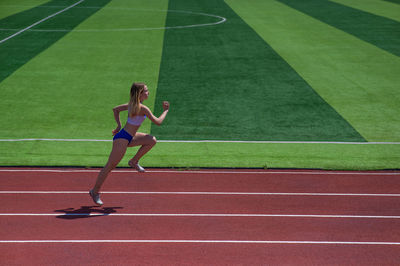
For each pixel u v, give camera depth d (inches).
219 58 663.8
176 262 202.5
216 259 205.6
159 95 499.2
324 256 210.2
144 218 243.1
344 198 272.7
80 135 385.1
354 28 893.8
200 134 389.7
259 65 628.7
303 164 326.3
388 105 476.7
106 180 292.2
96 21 951.6
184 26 903.1
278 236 227.0
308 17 1019.3
